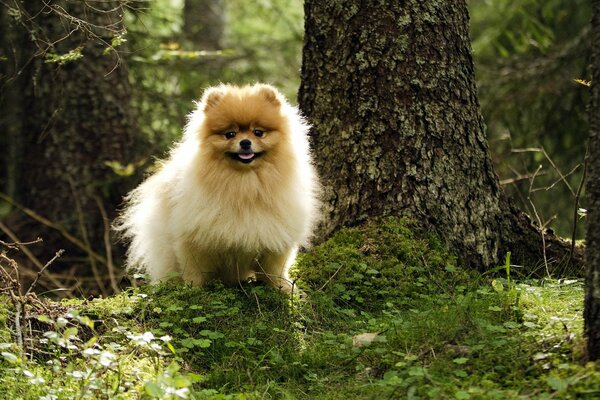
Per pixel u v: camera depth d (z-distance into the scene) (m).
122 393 2.33
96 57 3.46
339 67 2.75
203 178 2.59
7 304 2.54
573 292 2.57
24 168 3.53
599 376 2.20
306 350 2.46
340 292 2.62
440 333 2.42
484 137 2.75
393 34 2.71
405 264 2.65
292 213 2.61
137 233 2.86
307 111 2.80
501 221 2.74
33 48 3.42
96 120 3.49
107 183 3.49
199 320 2.47
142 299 2.57
